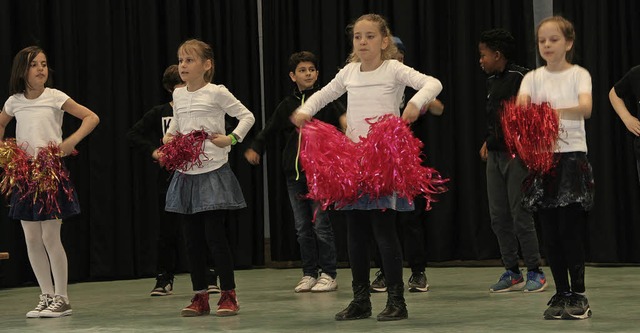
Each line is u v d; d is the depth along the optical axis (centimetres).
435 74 842
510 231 604
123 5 842
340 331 431
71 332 466
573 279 455
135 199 845
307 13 875
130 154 842
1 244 770
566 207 450
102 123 830
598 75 791
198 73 513
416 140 445
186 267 859
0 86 777
